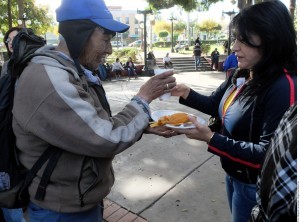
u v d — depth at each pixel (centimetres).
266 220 94
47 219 137
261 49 137
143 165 389
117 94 1005
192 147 446
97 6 131
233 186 171
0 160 135
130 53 2316
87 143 120
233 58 898
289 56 137
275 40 133
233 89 165
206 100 199
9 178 136
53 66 124
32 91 120
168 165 388
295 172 80
